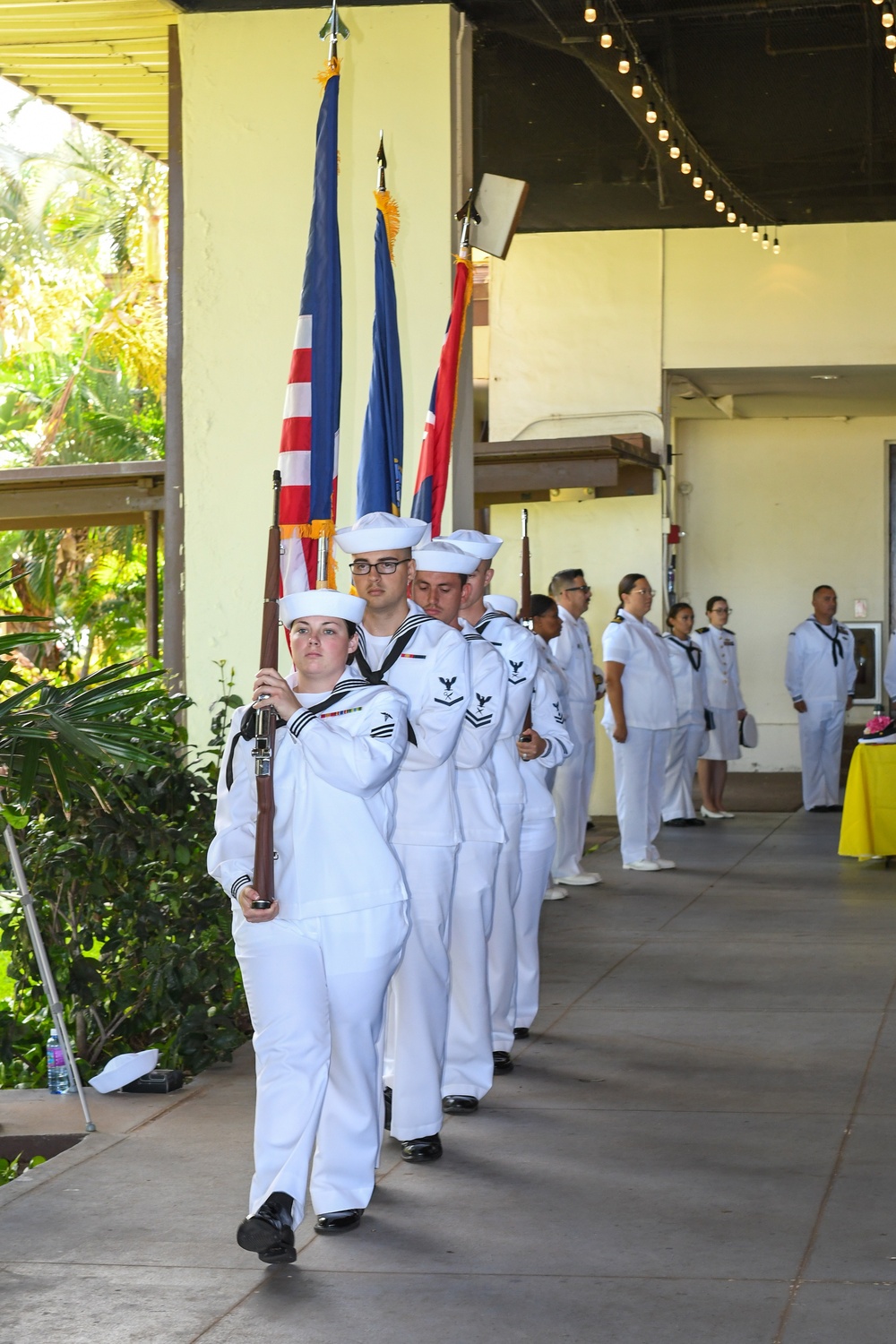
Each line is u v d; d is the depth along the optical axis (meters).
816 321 14.09
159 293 25.62
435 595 5.21
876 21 8.80
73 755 4.99
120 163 26.36
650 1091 5.68
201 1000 6.31
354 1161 4.30
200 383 8.47
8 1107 5.60
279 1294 3.86
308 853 4.14
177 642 8.64
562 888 10.34
